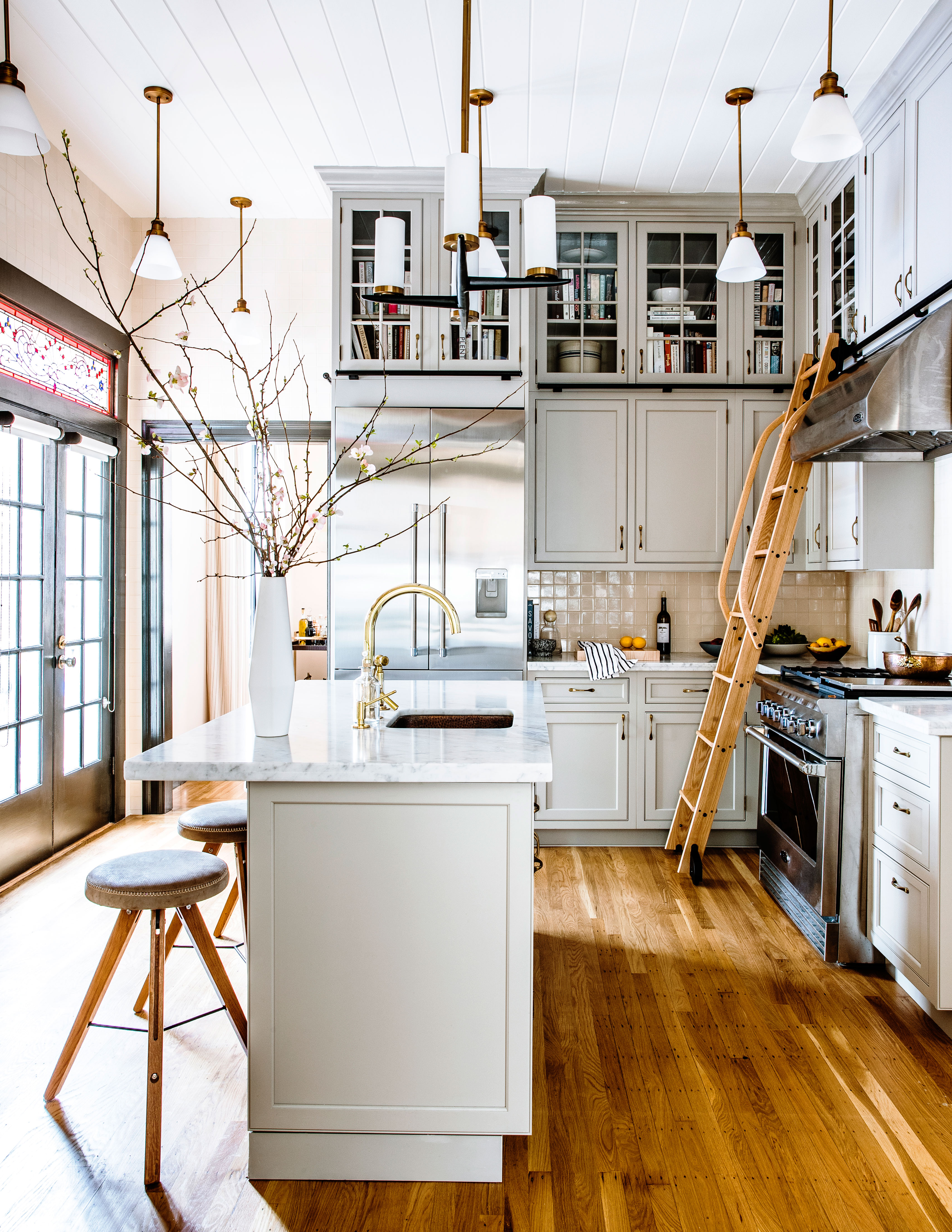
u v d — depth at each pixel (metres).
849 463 3.61
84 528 4.20
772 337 4.27
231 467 1.97
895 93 3.11
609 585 4.62
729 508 4.29
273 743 1.97
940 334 2.27
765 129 3.54
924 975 2.42
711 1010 2.55
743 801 4.12
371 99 3.33
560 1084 2.16
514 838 1.78
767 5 2.74
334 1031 1.80
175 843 4.10
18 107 2.18
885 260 3.24
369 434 2.28
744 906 3.39
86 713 4.25
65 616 3.96
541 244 2.30
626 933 3.13
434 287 4.02
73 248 3.93
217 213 4.46
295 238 4.53
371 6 2.76
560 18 2.81
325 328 4.53
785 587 4.54
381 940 1.80
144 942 2.97
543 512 4.31
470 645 3.97
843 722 2.81
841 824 2.82
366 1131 1.81
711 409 4.29
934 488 3.47
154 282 4.54
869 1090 2.14
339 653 3.97
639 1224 1.68
